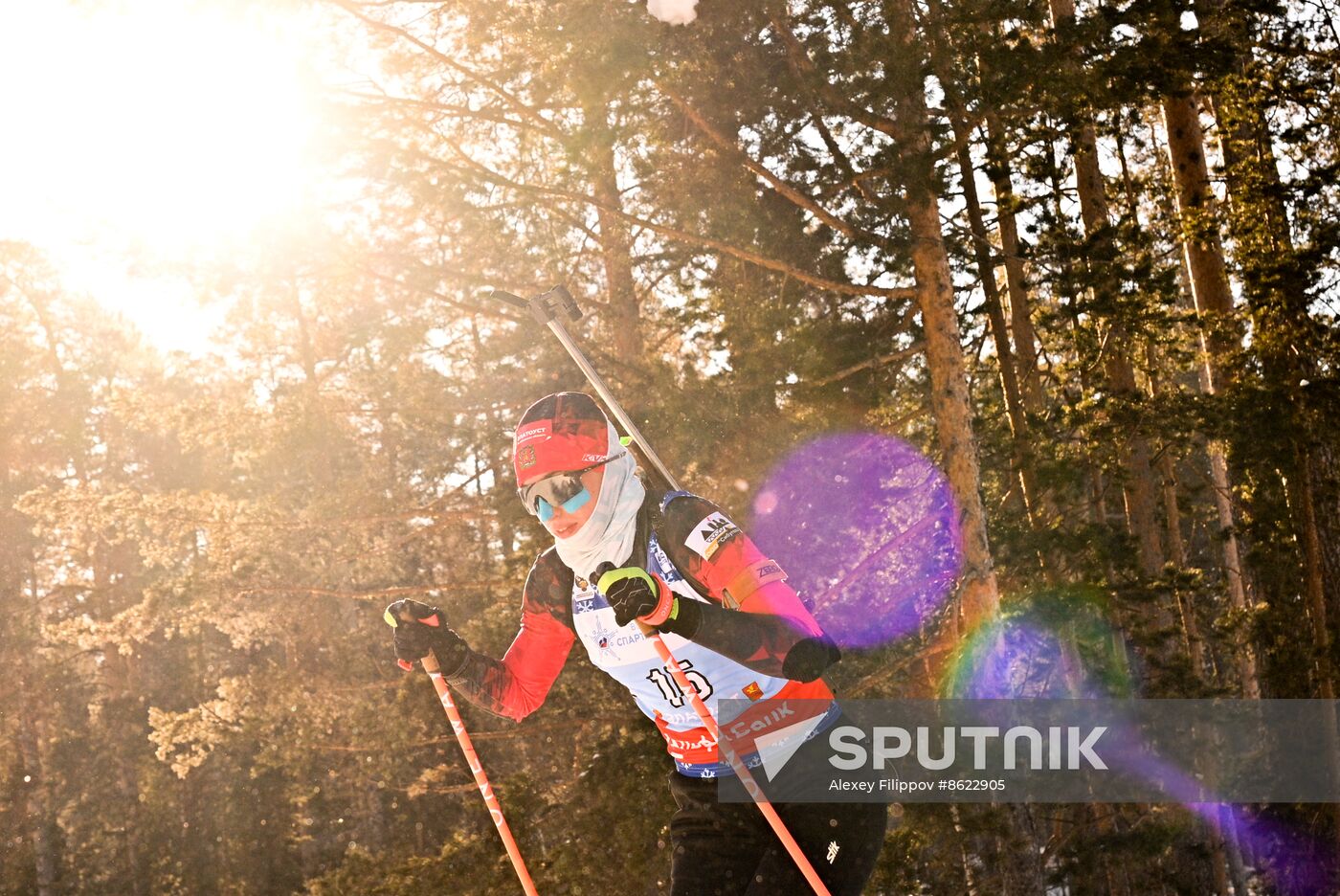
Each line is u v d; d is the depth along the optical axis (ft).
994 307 50.47
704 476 38.29
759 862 9.61
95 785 96.12
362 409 52.49
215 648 95.96
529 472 9.33
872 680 37.78
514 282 41.14
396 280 40.91
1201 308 58.23
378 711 46.91
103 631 51.19
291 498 50.90
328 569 50.24
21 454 103.50
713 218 37.27
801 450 38.40
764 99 36.86
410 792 46.19
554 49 34.30
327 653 53.01
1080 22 36.63
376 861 44.96
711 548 9.00
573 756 46.85
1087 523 45.68
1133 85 36.58
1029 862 37.91
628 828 38.17
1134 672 55.06
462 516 48.19
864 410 40.65
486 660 10.47
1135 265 49.39
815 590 37.99
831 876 9.52
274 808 82.69
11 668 96.73
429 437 51.31
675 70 36.32
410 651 10.16
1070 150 47.03
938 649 38.11
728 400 36.81
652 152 37.76
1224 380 57.06
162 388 97.60
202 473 103.35
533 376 45.93
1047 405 59.31
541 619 10.57
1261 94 54.08
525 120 39.96
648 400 39.88
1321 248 52.54
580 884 38.91
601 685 42.22
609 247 44.45
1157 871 57.93
